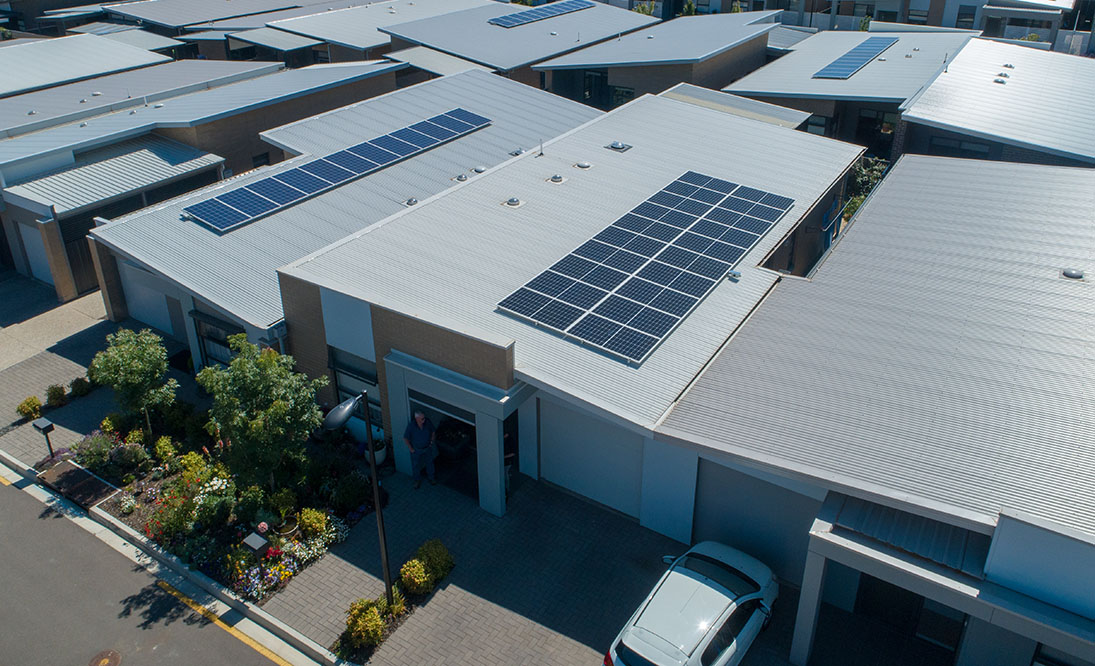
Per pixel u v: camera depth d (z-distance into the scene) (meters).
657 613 17.48
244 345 21.30
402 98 42.06
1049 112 40.97
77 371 29.45
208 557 21.14
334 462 24.05
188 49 67.69
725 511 20.50
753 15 61.19
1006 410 18.78
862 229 29.19
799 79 48.84
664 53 50.16
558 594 20.09
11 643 18.98
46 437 24.36
